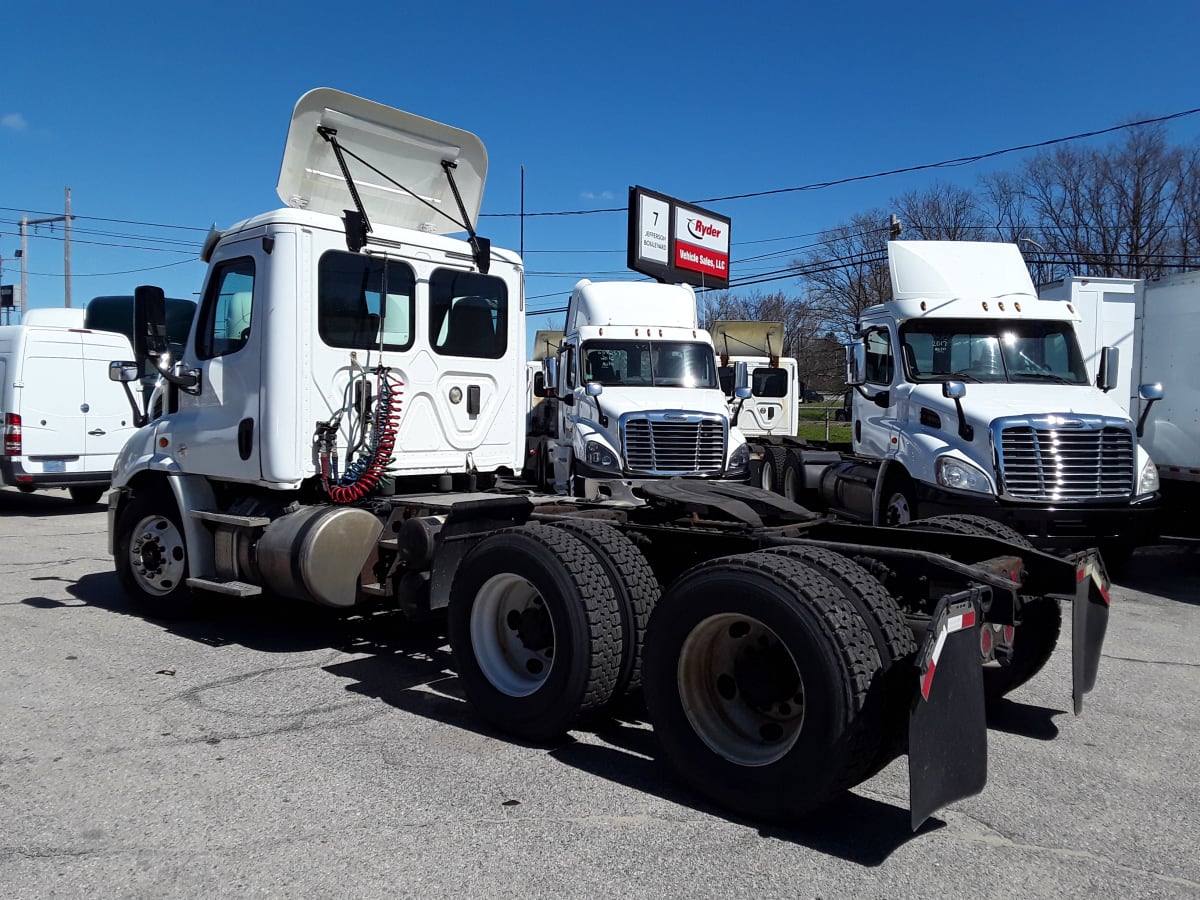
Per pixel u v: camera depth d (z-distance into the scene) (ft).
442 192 23.56
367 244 20.95
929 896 10.86
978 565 13.80
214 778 13.99
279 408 19.94
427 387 22.36
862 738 11.67
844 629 11.82
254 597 26.45
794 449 50.11
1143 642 23.56
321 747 15.30
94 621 23.82
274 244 19.97
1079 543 29.78
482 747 15.43
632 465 38.70
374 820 12.65
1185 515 35.99
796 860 11.68
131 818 12.63
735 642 13.53
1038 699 18.81
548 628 15.74
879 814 13.12
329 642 21.95
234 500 22.06
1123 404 41.70
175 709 17.12
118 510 24.48
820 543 14.62
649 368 42.42
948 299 34.99
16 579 29.73
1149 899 10.91
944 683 11.70
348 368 20.90
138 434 23.84
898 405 34.88
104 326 69.77
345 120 21.06
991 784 14.34
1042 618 17.44
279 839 12.07
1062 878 11.37
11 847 11.80
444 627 23.49
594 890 10.87
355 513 19.77
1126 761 15.38
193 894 10.71
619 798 13.47
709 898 10.73
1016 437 29.71
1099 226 153.48
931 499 31.50
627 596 15.19
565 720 14.96
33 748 15.14
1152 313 36.81
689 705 13.39
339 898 10.66
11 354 46.19
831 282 169.78
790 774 12.09
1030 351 34.22
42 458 46.70
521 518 18.81
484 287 23.75
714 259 94.48
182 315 33.37
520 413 24.63
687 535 15.99
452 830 12.37
